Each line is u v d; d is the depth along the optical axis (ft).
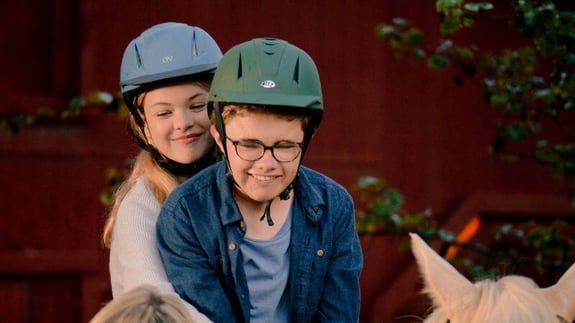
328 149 41.70
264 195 16.69
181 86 19.45
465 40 42.32
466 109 42.98
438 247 37.42
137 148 40.55
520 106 29.43
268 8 41.24
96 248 40.60
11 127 35.55
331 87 41.75
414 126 42.55
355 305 18.35
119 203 19.35
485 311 15.69
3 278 40.47
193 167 19.61
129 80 19.63
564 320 15.75
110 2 40.27
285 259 17.90
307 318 18.11
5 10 40.73
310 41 41.55
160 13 40.52
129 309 14.93
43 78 40.81
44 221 40.45
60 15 40.78
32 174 40.40
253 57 16.81
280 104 16.38
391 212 30.83
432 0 42.29
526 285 15.93
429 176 42.73
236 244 17.53
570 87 27.78
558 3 29.40
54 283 40.78
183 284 17.62
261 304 17.83
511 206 43.06
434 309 16.78
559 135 42.75
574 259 30.32
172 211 17.80
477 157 43.06
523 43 42.57
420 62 42.55
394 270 41.98
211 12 40.81
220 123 16.83
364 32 41.98
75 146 40.55
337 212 18.24
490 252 31.09
